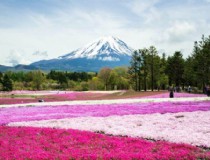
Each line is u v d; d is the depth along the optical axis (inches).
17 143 700.0
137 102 1841.8
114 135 858.8
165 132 866.1
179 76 4741.6
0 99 2694.4
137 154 592.4
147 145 692.7
